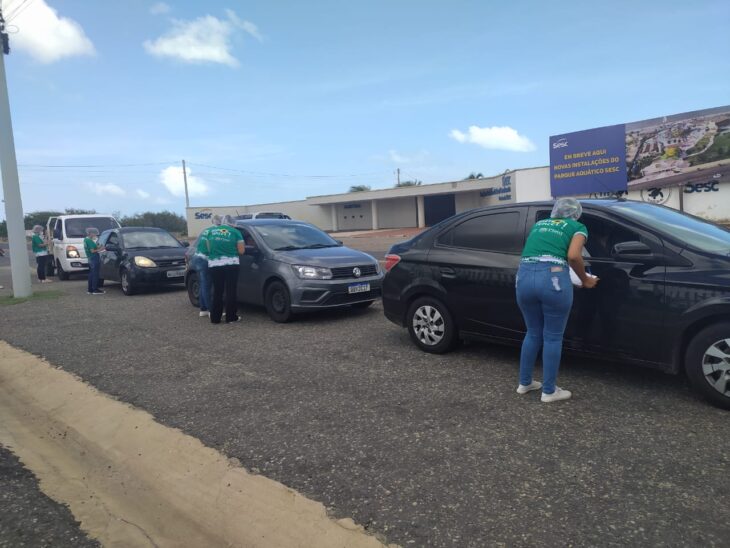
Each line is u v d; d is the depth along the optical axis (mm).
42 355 6430
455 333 5543
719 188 27359
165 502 3277
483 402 4305
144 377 5383
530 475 3145
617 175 29875
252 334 7176
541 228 4133
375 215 51156
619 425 3766
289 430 3945
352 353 5938
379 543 2600
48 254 16312
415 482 3131
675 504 2785
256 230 8641
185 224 70312
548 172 32625
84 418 4590
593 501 2848
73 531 3027
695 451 3340
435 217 50469
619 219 4445
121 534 2998
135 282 11789
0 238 64000
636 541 2504
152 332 7543
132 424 4273
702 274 3914
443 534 2637
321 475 3273
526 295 4145
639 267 4203
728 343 3805
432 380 4895
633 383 4598
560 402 4234
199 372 5473
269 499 3082
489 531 2639
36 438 4395
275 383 5016
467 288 5305
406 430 3842
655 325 4109
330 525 2785
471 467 3271
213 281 7938
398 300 5957
